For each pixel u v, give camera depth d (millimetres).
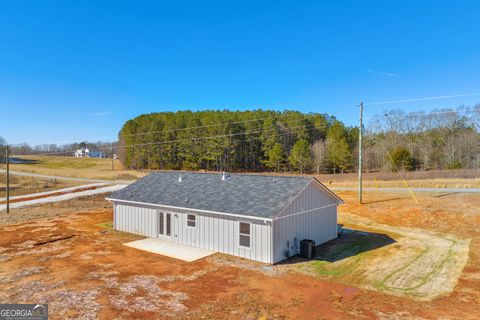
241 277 11383
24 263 12742
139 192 18703
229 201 14891
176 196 16922
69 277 11211
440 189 29016
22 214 23953
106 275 11445
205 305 9078
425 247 15172
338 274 11797
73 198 32156
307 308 8984
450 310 8883
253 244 13352
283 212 13320
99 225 20125
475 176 37250
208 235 14828
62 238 16844
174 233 16188
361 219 21344
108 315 8391
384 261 13289
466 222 18891
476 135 54312
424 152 56250
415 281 11117
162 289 10211
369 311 8812
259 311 8750
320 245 15836
